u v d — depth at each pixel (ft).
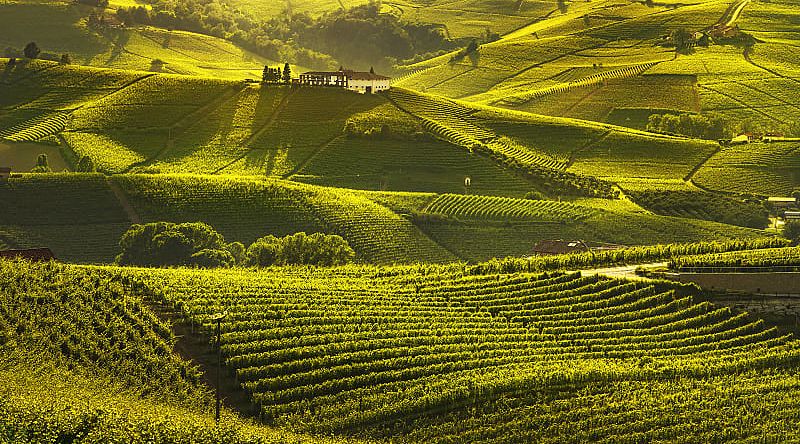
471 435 285.84
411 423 291.38
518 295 380.37
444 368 318.24
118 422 241.96
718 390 311.27
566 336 348.18
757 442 285.02
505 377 309.42
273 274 422.41
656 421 291.38
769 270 381.19
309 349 321.52
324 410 293.23
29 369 285.23
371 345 330.34
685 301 363.56
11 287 349.41
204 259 580.30
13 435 225.76
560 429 288.10
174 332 335.26
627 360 330.75
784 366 331.77
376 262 642.22
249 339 329.11
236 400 299.38
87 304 343.46
